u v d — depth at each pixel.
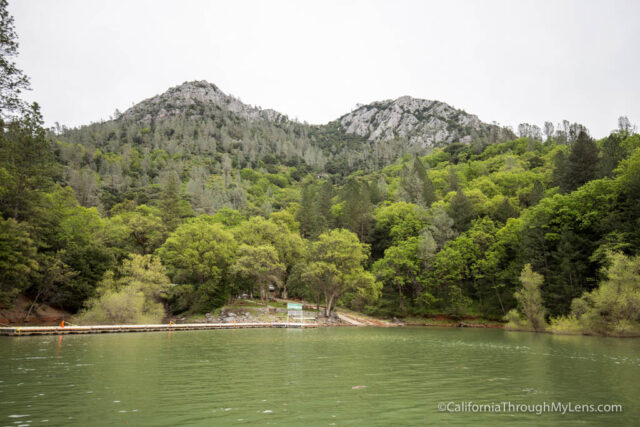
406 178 125.38
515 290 63.19
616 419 11.27
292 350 27.59
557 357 24.78
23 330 36.06
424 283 68.25
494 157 146.62
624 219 49.19
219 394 13.88
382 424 10.52
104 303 47.19
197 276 64.12
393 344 32.72
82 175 142.75
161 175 192.00
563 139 172.12
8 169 43.62
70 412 11.36
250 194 188.12
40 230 50.41
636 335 39.62
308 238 90.88
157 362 21.42
